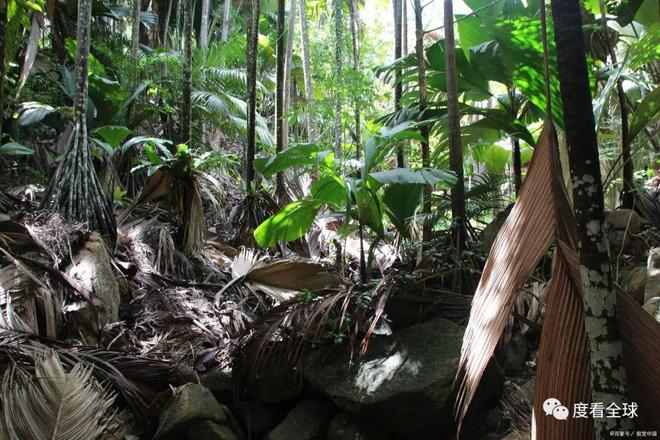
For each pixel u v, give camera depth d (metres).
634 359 1.20
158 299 3.16
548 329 1.24
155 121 6.62
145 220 4.00
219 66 7.25
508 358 2.69
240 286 3.36
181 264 3.66
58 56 6.27
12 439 1.70
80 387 1.91
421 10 3.64
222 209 4.98
